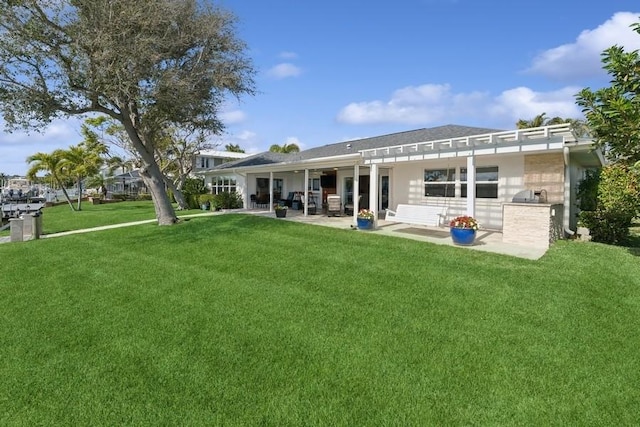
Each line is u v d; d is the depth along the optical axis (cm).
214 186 2605
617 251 817
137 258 870
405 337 421
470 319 464
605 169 998
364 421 285
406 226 1250
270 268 725
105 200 3394
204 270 735
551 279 605
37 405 317
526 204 880
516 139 861
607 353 376
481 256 757
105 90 1167
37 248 1047
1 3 1037
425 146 1040
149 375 359
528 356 373
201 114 1522
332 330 446
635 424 275
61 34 1157
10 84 1143
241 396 321
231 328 462
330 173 2009
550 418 283
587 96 685
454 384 329
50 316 521
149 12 1142
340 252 825
